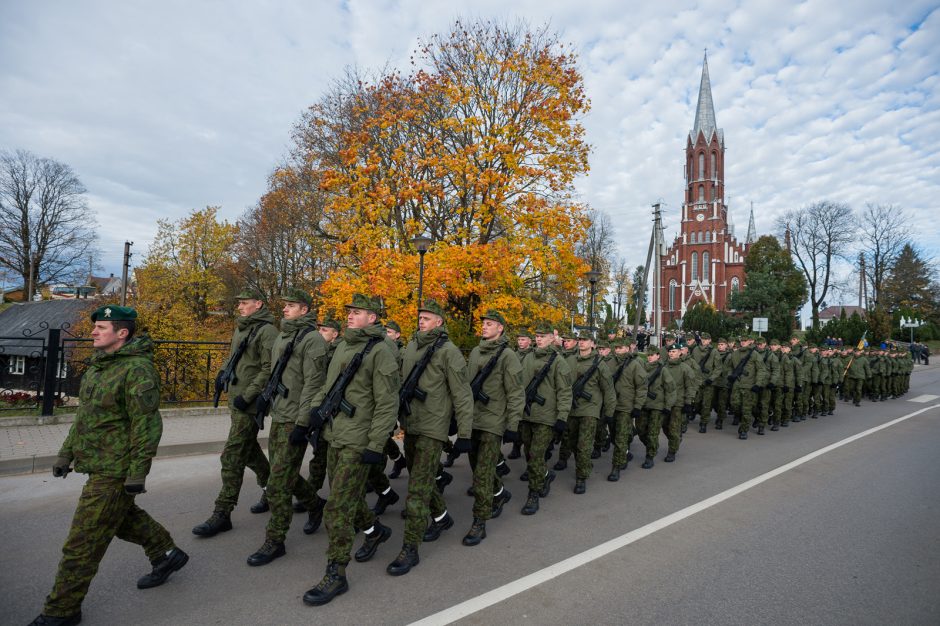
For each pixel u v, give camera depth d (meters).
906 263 51.19
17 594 3.25
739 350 9.98
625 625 3.09
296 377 4.14
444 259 9.95
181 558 3.50
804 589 3.60
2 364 8.66
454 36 13.36
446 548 4.20
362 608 3.21
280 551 3.90
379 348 3.63
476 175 11.18
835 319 38.59
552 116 11.64
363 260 11.61
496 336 4.76
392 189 12.36
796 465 7.33
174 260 33.31
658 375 7.19
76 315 24.72
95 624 2.96
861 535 4.64
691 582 3.67
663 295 73.12
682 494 5.86
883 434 10.11
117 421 2.98
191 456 6.68
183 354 11.20
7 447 6.21
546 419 5.30
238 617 3.07
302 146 20.59
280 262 28.11
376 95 14.60
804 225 49.25
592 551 4.18
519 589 3.50
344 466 3.48
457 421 3.99
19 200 37.75
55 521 4.42
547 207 11.27
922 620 3.21
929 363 36.69
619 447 6.59
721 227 67.81
